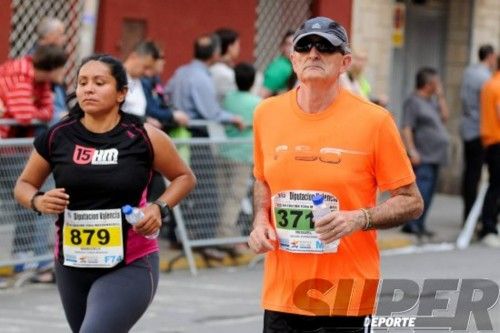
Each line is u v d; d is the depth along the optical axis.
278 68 23.45
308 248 9.78
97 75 10.64
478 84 26.47
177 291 19.50
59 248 10.90
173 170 10.98
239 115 22.20
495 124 25.89
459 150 33.28
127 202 10.74
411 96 25.83
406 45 32.56
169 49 25.98
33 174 11.02
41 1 23.98
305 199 9.77
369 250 9.87
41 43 19.72
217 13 26.86
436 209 30.84
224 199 21.61
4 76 18.72
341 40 9.62
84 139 10.76
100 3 24.83
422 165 25.73
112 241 10.68
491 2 33.53
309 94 9.73
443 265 22.94
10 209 18.45
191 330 16.62
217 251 22.06
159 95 20.80
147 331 16.47
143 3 25.47
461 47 33.19
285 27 28.77
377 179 9.83
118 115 10.88
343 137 9.70
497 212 26.58
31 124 18.72
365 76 30.48
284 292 9.90
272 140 9.89
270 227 10.01
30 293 18.59
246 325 17.09
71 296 10.95
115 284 10.57
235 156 21.62
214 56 22.25
